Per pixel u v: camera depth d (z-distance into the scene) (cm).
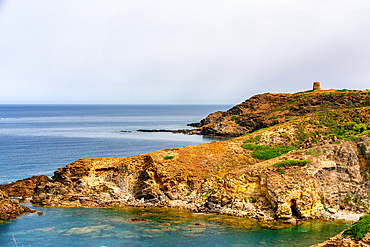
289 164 6475
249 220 5903
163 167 7419
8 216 6016
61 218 6041
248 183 6512
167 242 4903
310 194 6038
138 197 7231
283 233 5225
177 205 6806
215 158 8131
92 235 5181
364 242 3862
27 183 7944
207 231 5334
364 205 6128
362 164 6656
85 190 7275
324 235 5122
